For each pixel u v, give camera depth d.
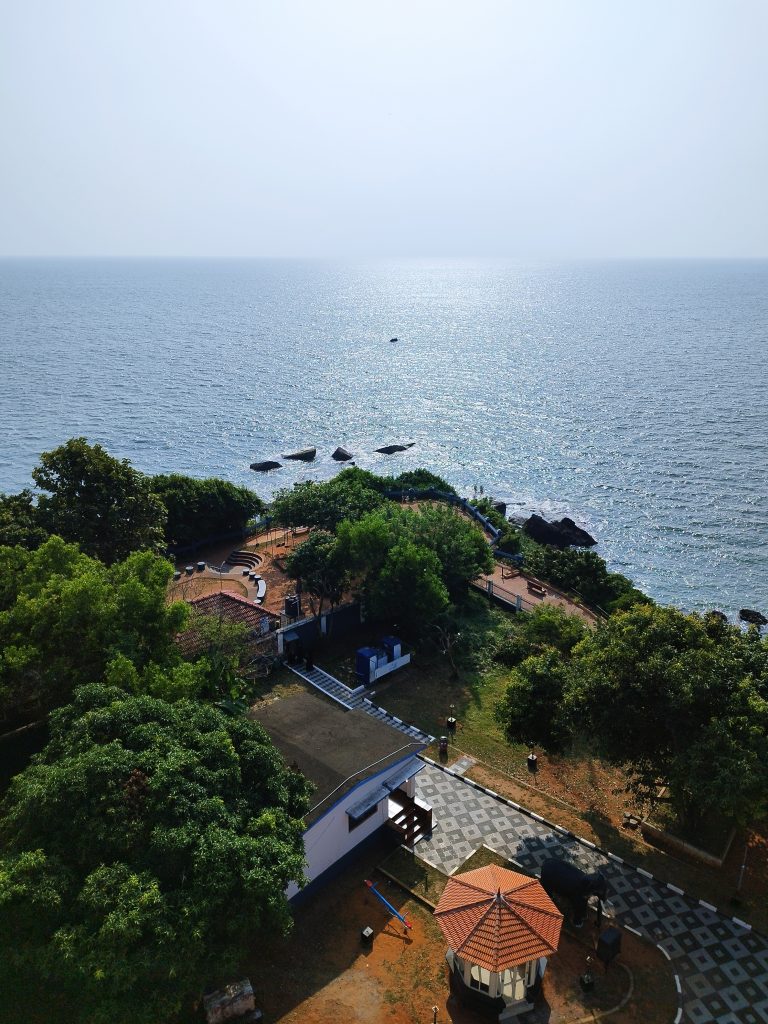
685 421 132.62
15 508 51.25
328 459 116.56
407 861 32.91
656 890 31.28
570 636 49.50
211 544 71.50
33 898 21.34
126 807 23.34
